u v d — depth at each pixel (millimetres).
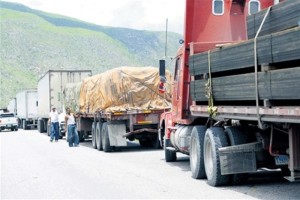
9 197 10383
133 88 21297
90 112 23422
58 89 35375
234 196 9523
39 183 12266
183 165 15258
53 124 29859
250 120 9195
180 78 13664
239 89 8977
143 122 20969
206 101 11141
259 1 12953
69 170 14758
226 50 9422
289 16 7395
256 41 8133
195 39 12969
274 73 7625
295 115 7184
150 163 16109
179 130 13797
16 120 49781
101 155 19609
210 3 12922
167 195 9938
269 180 11477
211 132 10719
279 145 9258
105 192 10594
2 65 139625
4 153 21625
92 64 169125
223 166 10180
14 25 185250
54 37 186875
